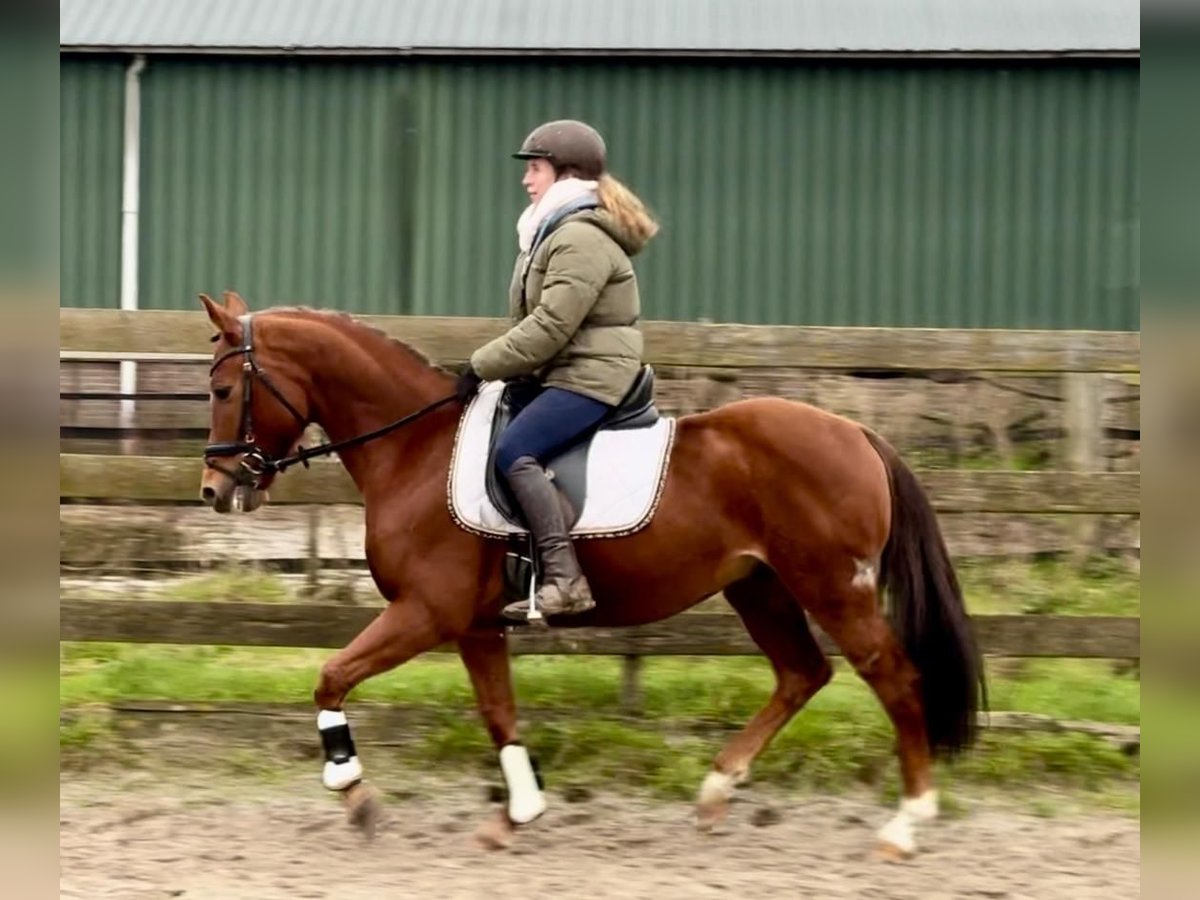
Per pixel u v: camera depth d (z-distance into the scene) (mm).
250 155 13008
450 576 5832
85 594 8344
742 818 6547
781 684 6246
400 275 12992
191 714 7297
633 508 5758
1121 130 12680
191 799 6723
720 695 7434
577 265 5648
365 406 5992
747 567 5902
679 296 12859
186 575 8750
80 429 9688
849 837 6297
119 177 13055
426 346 7227
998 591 8477
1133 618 7066
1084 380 8344
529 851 6098
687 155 12812
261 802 6703
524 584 5840
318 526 8359
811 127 12773
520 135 12898
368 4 13766
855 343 7141
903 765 5918
